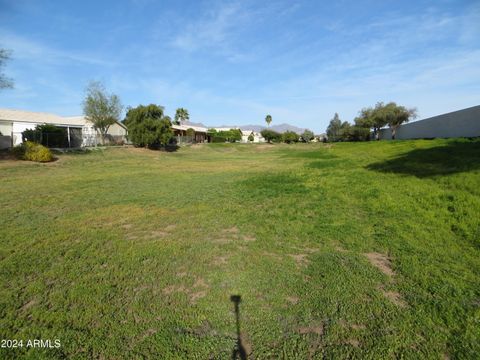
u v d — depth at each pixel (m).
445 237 5.31
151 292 3.65
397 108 45.62
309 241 5.38
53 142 28.59
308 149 47.06
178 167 21.12
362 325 2.98
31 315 3.23
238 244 5.29
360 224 6.29
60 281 3.97
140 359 2.56
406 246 4.94
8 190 11.05
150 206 8.43
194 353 2.63
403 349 2.63
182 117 72.81
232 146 53.97
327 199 8.91
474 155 13.78
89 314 3.20
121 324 3.04
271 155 36.75
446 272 4.00
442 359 2.51
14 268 4.34
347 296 3.48
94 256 4.79
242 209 7.96
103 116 35.22
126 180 13.97
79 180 13.84
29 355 2.62
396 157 18.12
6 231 6.11
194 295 3.60
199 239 5.61
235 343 2.76
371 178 12.02
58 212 7.76
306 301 3.40
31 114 34.28
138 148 35.78
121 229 6.27
